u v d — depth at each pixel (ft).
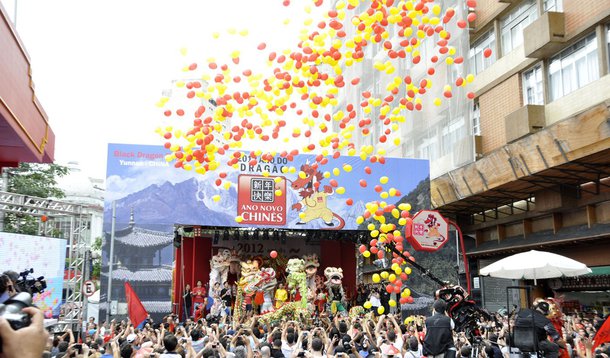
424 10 37.91
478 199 79.15
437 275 76.13
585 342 33.73
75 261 62.28
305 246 88.99
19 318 6.81
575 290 69.31
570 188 67.92
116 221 69.36
